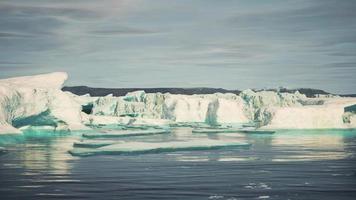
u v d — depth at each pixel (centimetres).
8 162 3266
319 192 2152
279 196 2067
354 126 7294
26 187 2272
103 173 2730
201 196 2059
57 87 6284
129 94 11231
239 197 2044
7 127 4878
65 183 2381
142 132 6812
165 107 10825
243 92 10869
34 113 5572
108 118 8994
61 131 6188
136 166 3062
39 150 4175
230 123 9388
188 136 6625
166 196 2055
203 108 10631
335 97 10200
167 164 3167
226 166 3067
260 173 2741
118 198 2012
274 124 7081
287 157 3638
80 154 3706
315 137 6294
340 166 3055
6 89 5166
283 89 11756
